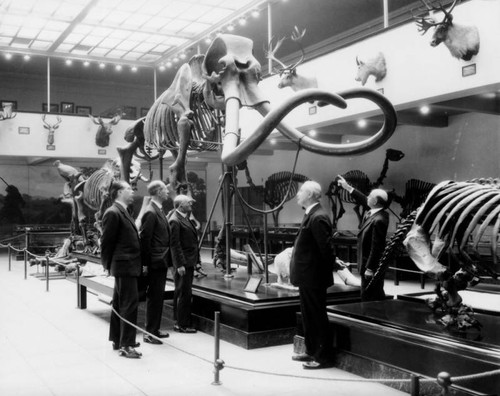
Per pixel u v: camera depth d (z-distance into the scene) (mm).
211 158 23078
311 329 5242
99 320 7883
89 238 13773
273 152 20953
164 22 18125
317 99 4898
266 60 23016
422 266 4871
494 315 5344
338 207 17594
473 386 3963
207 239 22469
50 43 20234
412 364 4500
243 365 5477
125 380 5066
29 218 25234
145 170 26703
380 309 5625
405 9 16188
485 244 9266
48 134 20609
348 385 4797
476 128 12984
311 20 18062
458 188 4785
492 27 8250
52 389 4832
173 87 9109
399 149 15172
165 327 7344
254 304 6352
